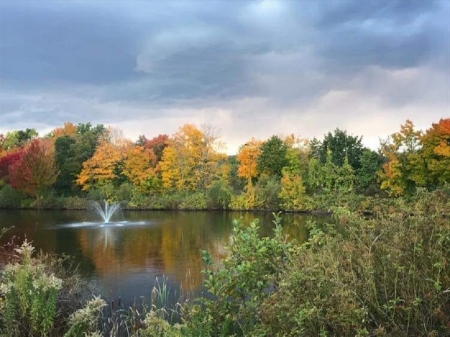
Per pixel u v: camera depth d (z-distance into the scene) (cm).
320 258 328
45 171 5053
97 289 1138
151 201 4925
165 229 2700
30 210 4700
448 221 300
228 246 445
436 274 280
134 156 5344
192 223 3122
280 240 436
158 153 6397
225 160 5631
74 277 751
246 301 410
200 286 1084
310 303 284
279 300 318
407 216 328
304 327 282
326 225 404
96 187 5438
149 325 471
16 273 562
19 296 530
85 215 3953
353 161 4759
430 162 3322
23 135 8294
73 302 652
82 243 2070
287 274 343
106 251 1825
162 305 920
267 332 320
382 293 296
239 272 410
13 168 5125
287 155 5019
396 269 291
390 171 3500
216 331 405
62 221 3306
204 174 5397
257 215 3931
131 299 1033
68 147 6012
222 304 412
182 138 5375
